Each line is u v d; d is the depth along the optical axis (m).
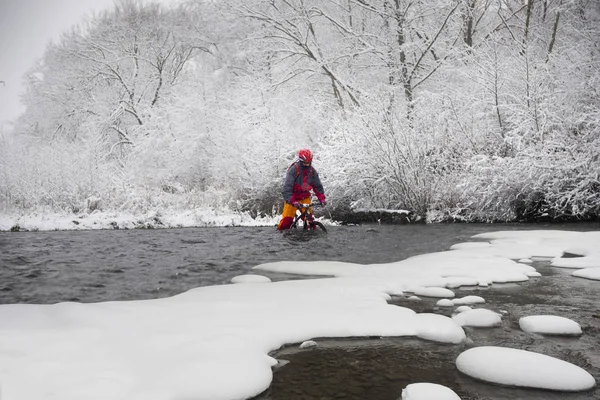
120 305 3.34
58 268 5.36
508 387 2.04
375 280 4.15
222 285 4.08
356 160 11.83
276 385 2.08
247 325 2.77
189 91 17.58
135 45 24.69
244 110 15.35
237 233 8.91
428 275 4.34
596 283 4.02
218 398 1.90
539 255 5.40
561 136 9.99
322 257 5.93
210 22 21.88
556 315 3.09
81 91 23.77
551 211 10.16
